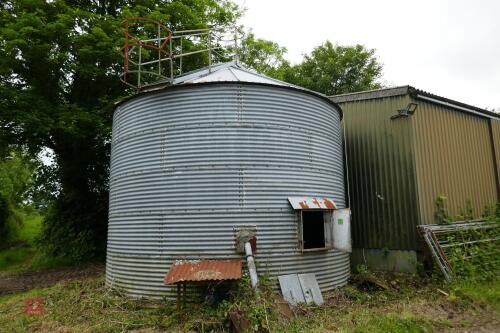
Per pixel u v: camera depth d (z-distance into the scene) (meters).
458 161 13.99
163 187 8.78
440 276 10.17
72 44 16.00
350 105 13.59
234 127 8.75
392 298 8.91
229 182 8.53
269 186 8.74
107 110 16.62
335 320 7.17
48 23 15.38
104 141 18.56
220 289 7.91
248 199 8.52
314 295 8.60
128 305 8.32
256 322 6.36
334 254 9.79
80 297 9.39
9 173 24.44
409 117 12.25
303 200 9.04
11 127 16.55
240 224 8.39
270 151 8.89
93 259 17.58
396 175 12.37
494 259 10.98
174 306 7.95
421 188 12.05
